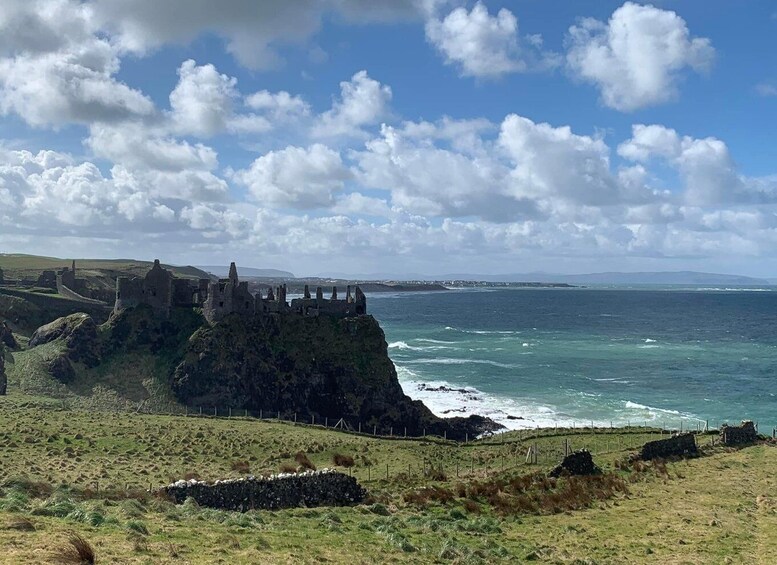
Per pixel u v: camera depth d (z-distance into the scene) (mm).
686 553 31391
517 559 28828
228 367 97750
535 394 122375
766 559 30500
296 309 116562
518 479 44281
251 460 51031
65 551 18562
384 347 110250
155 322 108188
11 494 27953
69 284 145000
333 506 36000
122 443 51781
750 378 141250
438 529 32625
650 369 152750
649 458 53906
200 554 21250
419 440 65688
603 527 36281
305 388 101250
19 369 89500
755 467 52000
